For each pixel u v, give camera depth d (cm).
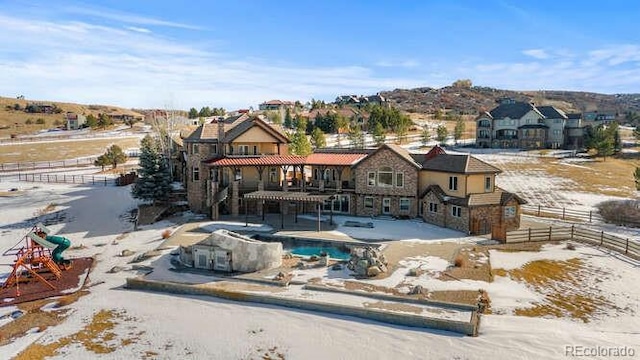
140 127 14362
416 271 2906
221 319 2398
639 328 2172
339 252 3588
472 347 2036
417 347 2064
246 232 3944
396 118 11494
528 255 3250
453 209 4031
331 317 2394
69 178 7031
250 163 4538
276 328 2286
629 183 6234
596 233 3709
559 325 2200
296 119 11788
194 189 4803
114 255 3541
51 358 2020
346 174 4903
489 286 2662
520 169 7194
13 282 2991
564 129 9812
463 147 9981
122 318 2427
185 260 3247
